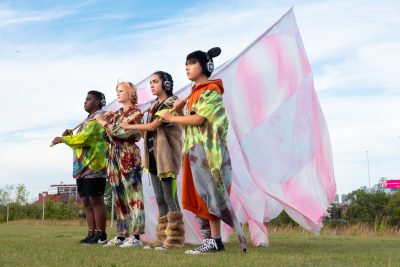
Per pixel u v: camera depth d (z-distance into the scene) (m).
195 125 5.07
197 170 5.00
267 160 6.20
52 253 4.86
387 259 4.42
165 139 5.81
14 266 3.87
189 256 4.52
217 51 5.44
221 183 4.89
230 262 4.00
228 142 6.61
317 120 6.71
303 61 6.87
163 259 4.29
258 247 5.97
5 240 7.13
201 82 5.29
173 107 5.43
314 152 6.52
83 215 35.81
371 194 41.06
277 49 6.71
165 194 5.82
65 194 55.06
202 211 5.00
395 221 37.62
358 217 39.16
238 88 6.37
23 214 41.66
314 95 6.79
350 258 4.46
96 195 6.98
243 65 6.46
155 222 7.24
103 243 6.85
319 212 6.24
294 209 6.07
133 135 6.31
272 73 6.59
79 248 5.57
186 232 6.76
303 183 6.30
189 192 5.12
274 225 13.59
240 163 6.48
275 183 6.16
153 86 6.04
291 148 6.38
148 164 6.02
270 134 6.32
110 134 6.31
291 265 3.85
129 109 6.39
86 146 7.01
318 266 3.82
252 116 6.30
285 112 6.50
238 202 6.88
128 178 6.24
